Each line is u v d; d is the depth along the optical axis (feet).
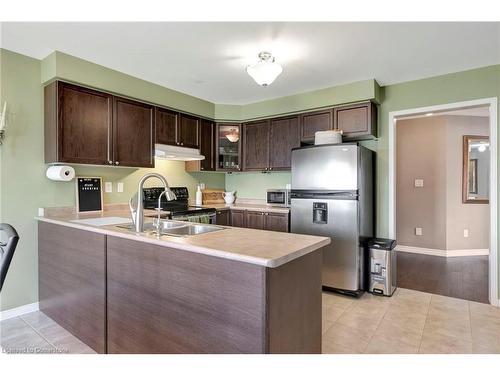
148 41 7.83
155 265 5.56
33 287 8.86
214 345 4.71
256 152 13.73
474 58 8.89
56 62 8.34
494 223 9.36
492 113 9.41
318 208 10.55
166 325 5.37
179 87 11.57
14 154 8.42
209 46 8.10
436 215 15.97
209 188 15.12
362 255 10.23
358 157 9.80
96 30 7.25
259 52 8.48
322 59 8.92
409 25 7.00
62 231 7.95
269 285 4.24
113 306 6.40
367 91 10.59
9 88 8.30
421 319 8.33
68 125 8.66
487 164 16.05
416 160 16.48
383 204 11.43
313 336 5.45
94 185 10.19
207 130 13.61
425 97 10.50
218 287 4.67
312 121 12.01
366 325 7.98
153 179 12.44
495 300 9.27
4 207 8.27
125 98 10.18
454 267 13.55
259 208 13.05
